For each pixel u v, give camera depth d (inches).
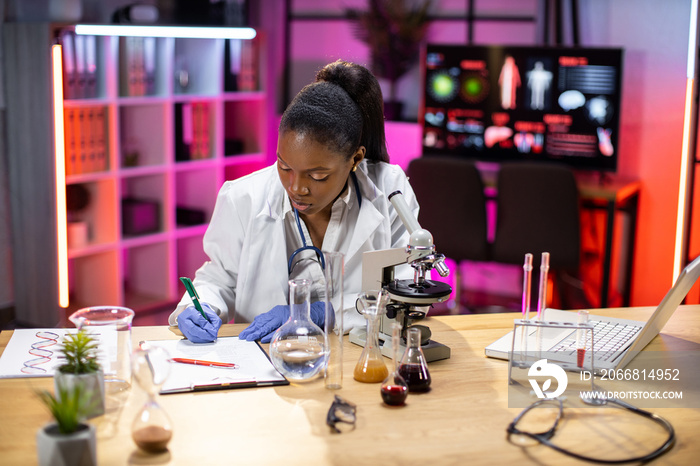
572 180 144.2
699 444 51.2
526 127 174.6
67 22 157.3
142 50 171.3
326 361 59.7
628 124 171.8
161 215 181.5
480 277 192.9
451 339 71.5
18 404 54.8
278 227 77.0
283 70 209.0
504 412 55.4
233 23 197.3
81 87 159.6
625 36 169.5
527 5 178.4
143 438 47.6
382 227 79.3
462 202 153.6
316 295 78.4
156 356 47.4
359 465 47.2
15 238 162.9
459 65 178.4
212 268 80.7
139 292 188.2
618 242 175.5
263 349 66.5
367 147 79.4
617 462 48.1
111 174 165.2
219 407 54.9
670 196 169.6
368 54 195.3
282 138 66.2
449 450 49.4
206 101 187.2
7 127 158.9
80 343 52.8
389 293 64.4
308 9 201.8
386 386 55.8
